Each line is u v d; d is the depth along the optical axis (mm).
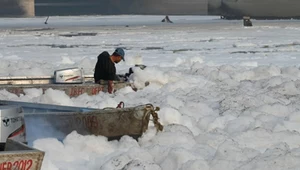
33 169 7570
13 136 8664
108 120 10633
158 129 10844
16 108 8750
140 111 10648
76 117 10758
